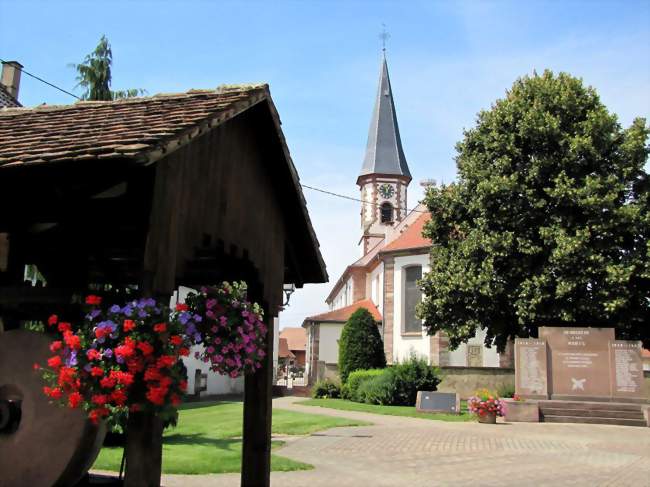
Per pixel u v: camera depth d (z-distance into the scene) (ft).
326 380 104.32
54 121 20.13
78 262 22.58
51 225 21.09
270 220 24.38
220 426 53.67
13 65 81.35
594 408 61.93
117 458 34.68
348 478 32.12
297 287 29.81
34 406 18.97
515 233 79.46
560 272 74.79
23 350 19.51
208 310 20.22
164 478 30.40
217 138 19.94
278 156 23.39
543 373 66.28
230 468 33.04
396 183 192.75
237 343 20.40
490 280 78.18
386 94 201.16
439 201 88.43
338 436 49.60
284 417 63.26
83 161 15.24
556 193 75.41
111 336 14.61
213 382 105.09
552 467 36.11
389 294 120.47
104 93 80.94
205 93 20.85
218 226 19.70
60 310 20.94
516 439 48.44
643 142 77.30
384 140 195.93
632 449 44.21
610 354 65.26
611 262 73.00
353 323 108.17
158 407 14.57
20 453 18.90
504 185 78.43
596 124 77.56
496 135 82.89
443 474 33.65
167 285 16.24
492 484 30.96
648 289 75.66
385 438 48.52
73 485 19.51
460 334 81.51
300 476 32.40
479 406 60.95
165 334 14.84
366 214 192.03
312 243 26.63
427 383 84.69
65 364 14.80
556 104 80.74
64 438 18.40
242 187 21.77
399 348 116.47
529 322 77.25
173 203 16.80
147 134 16.02
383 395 83.87
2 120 21.45
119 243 21.02
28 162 15.66
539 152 80.33
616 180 75.77
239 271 25.02
